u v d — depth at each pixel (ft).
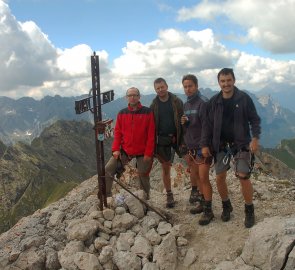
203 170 11.53
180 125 12.62
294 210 12.48
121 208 12.28
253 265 9.43
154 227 11.79
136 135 12.82
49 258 11.05
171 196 13.53
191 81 11.91
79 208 13.66
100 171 12.53
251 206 11.16
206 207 11.72
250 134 10.88
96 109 12.31
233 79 10.46
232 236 10.93
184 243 10.91
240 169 10.75
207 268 10.02
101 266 10.51
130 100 12.70
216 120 10.80
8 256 11.48
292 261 8.64
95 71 12.16
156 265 10.28
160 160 13.28
